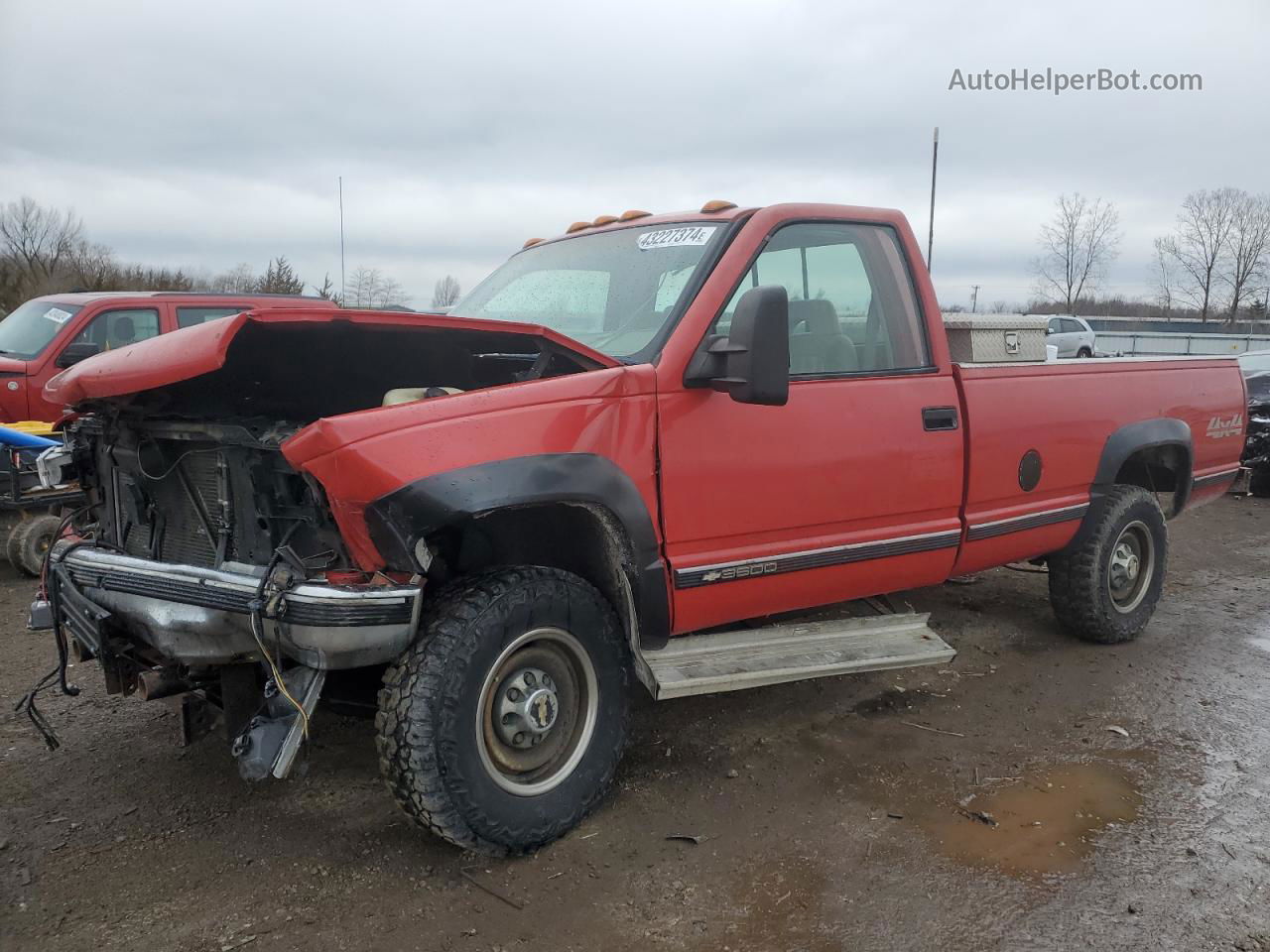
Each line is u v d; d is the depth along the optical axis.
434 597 3.06
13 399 8.31
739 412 3.51
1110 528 5.09
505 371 3.90
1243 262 46.56
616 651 3.34
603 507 3.19
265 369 3.34
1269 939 2.77
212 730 3.44
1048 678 4.89
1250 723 4.35
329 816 3.42
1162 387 5.33
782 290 3.16
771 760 3.92
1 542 7.26
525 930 2.79
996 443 4.37
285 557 2.89
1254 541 8.61
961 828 3.38
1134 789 3.69
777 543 3.68
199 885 2.99
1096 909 2.90
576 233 4.61
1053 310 47.91
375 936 2.75
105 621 3.27
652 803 3.54
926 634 4.17
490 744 3.05
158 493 3.56
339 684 3.21
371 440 2.71
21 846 3.21
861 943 2.74
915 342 4.17
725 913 2.88
